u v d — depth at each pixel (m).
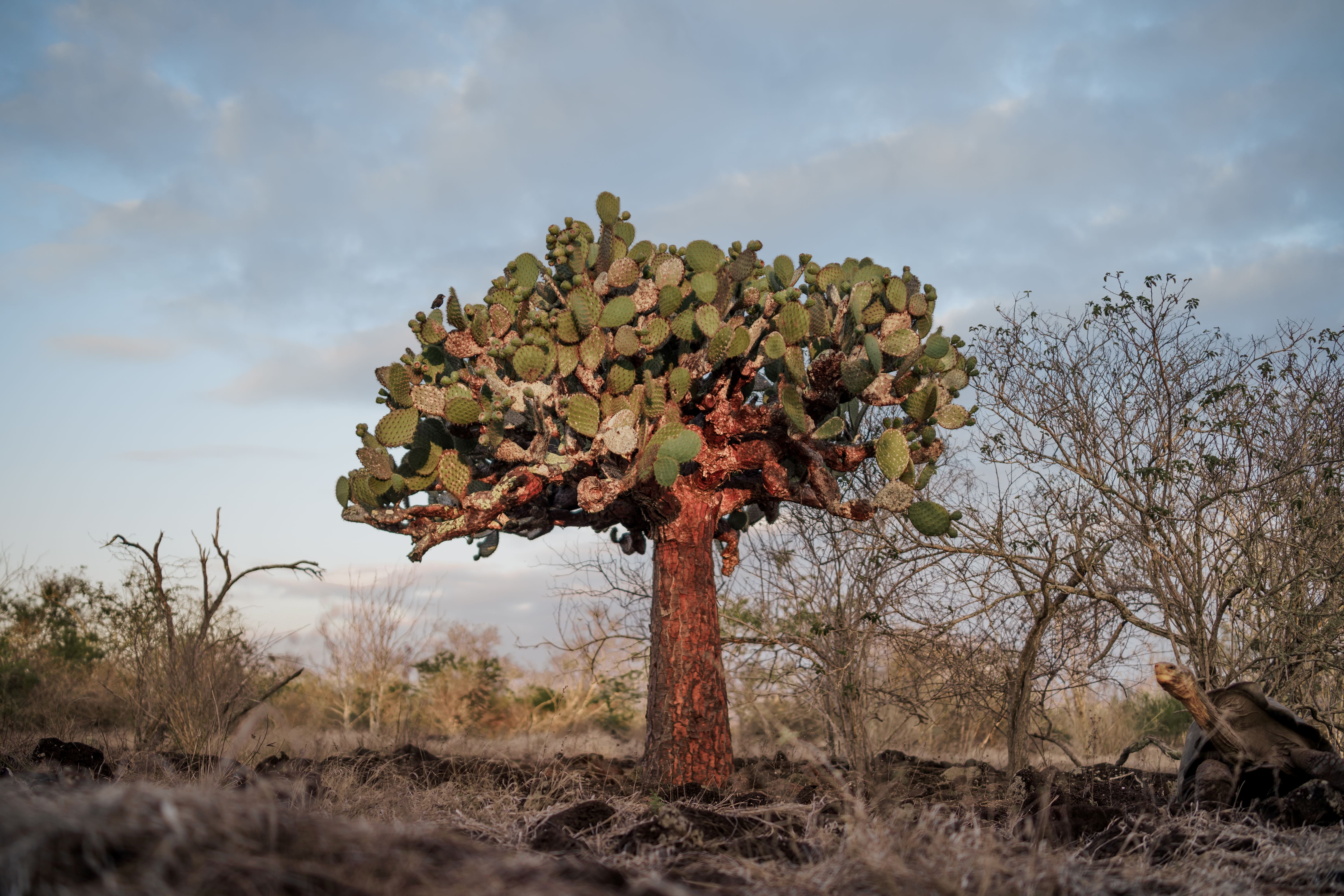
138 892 1.69
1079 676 7.42
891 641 7.43
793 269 6.45
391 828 3.09
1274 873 3.21
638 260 6.42
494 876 2.15
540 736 11.98
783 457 6.69
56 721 10.23
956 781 6.29
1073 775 7.27
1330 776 4.35
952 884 2.53
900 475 6.10
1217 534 7.11
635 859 3.22
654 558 6.49
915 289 6.87
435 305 6.57
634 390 5.98
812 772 6.36
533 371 5.80
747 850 3.46
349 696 12.39
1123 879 3.01
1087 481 7.27
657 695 6.13
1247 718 4.79
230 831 1.98
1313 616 6.85
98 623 13.75
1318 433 7.20
